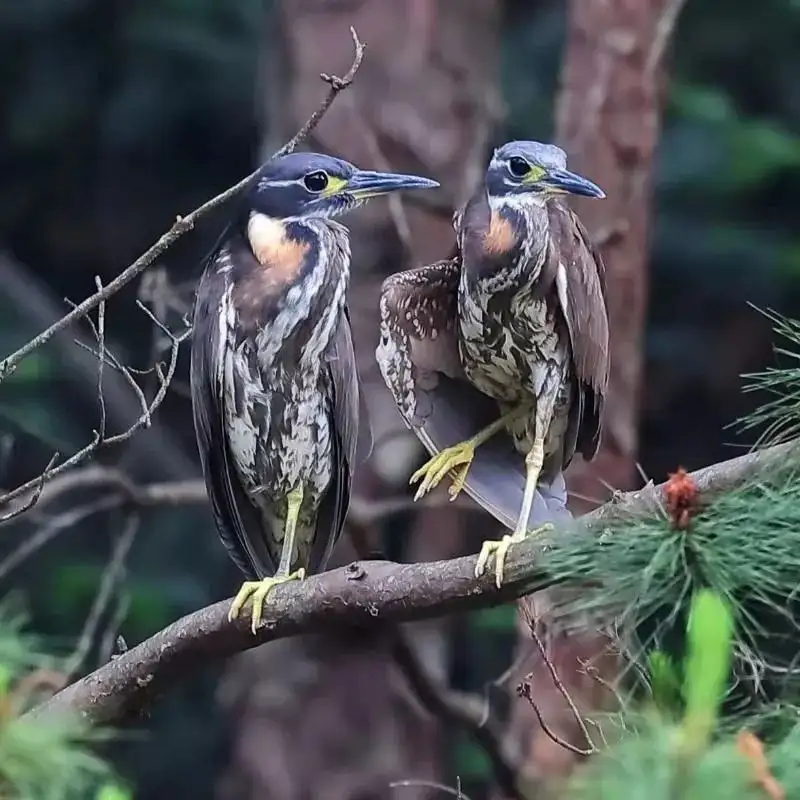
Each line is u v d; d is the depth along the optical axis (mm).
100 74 15742
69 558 14547
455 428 8555
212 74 15547
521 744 10078
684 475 4457
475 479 8461
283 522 9102
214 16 15477
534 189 8141
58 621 13773
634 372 10875
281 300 8656
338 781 12023
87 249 16453
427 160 11766
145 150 16141
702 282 14875
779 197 14883
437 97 11875
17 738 3512
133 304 15875
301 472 8859
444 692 9766
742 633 5328
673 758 3219
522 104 15617
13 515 6859
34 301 14461
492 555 6355
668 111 14609
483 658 14516
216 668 15000
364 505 10211
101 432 6863
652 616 5098
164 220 16359
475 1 12125
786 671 5402
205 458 8828
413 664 9648
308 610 6844
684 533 4422
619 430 10734
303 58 11914
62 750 3576
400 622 6754
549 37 15898
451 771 13469
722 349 15016
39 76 15758
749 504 4504
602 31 10945
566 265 8078
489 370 8281
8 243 16422
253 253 8805
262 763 12164
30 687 4105
